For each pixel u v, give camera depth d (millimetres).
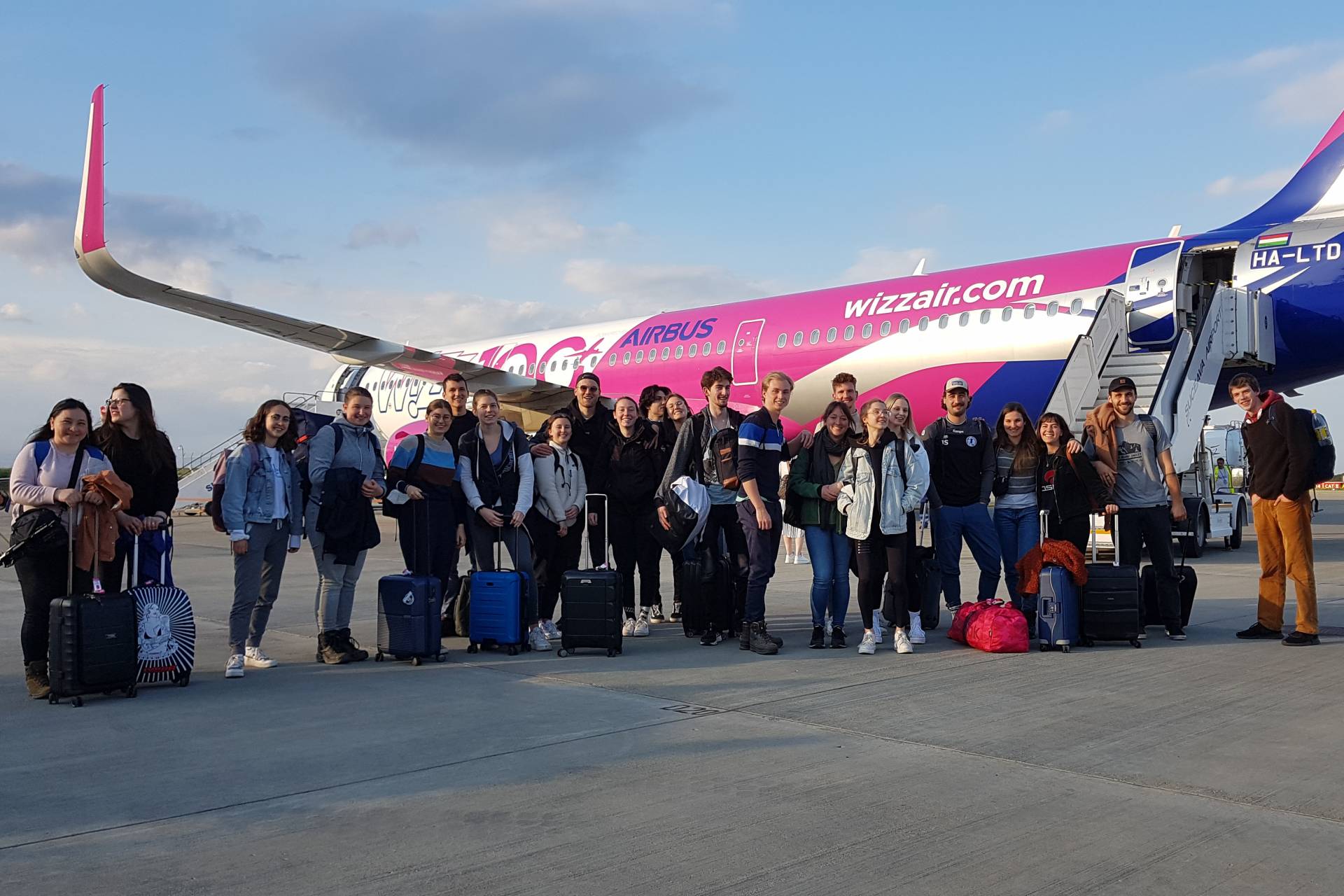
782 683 5891
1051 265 14445
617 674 6250
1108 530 12242
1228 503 15734
